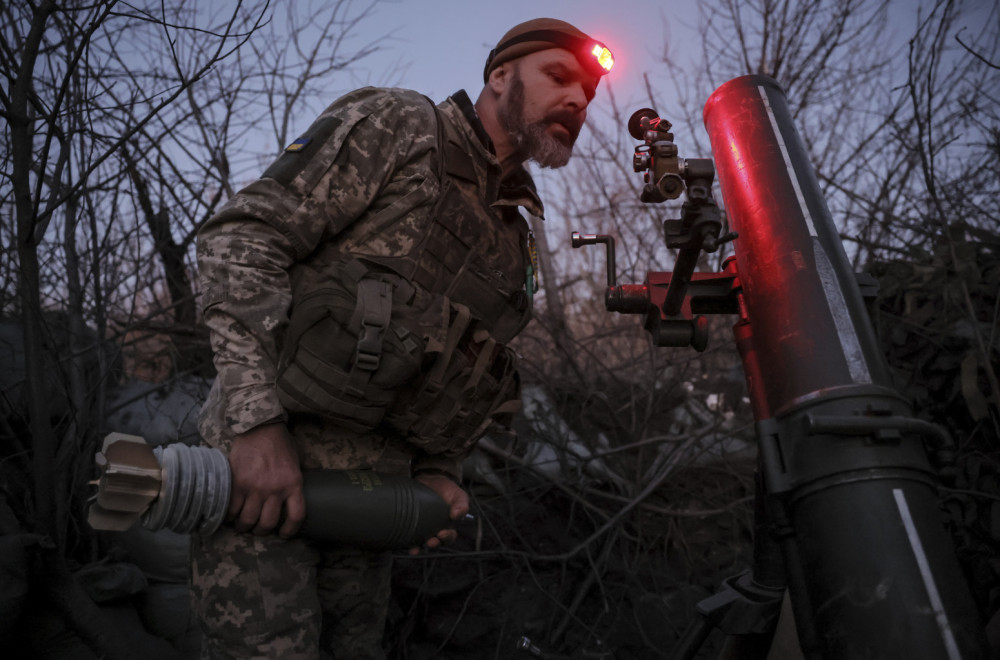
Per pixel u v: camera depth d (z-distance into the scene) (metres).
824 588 0.83
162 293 2.82
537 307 3.61
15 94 1.66
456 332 1.31
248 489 1.13
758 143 1.04
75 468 1.98
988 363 2.15
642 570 2.54
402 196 1.33
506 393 1.51
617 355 3.49
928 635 0.76
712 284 1.12
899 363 2.54
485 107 1.56
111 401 2.32
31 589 1.59
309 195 1.25
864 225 3.12
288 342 1.20
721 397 2.97
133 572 1.88
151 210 2.48
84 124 1.86
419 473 1.51
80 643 1.62
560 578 2.52
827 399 0.87
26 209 1.68
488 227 1.42
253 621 1.23
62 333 2.24
